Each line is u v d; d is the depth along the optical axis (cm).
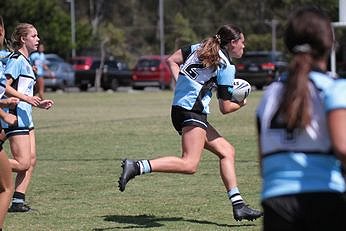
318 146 1077
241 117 5962
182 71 2106
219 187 2791
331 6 12444
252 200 2508
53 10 15338
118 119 5838
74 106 7556
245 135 4547
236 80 2175
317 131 1076
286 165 1080
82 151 3878
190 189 2759
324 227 1058
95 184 2891
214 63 2067
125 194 2678
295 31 1094
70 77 11744
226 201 2525
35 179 3020
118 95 10031
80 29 17550
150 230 2112
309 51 1086
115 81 11844
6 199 1827
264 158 1107
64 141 4328
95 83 11831
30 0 14462
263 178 1110
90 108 7212
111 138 4453
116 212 2370
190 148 2089
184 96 2095
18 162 2322
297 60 1087
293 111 1069
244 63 11131
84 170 3250
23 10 14438
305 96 1067
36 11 14875
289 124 1077
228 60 2092
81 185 2875
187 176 3052
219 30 2111
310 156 1077
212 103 7775
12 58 2352
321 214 1054
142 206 2459
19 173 2411
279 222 1066
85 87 12038
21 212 2386
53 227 2166
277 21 18788
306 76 1075
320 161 1073
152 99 8856
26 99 2270
